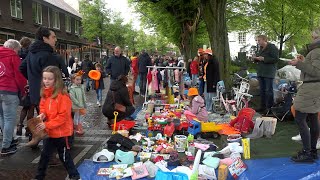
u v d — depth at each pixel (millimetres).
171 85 10758
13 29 21969
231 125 7234
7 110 5492
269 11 19016
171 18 24719
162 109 8953
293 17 21516
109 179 4508
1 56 5398
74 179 4320
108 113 7516
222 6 11688
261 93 9078
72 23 34125
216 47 11711
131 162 5102
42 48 5227
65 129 4121
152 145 5977
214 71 9281
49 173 4711
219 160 4930
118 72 10141
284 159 5270
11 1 22141
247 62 20297
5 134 5523
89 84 16016
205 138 6633
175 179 3893
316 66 4762
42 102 4090
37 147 5973
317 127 5156
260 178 4555
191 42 24453
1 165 5082
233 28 26531
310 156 5125
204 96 10227
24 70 5410
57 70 4051
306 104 4945
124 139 5820
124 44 43781
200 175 4430
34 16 25703
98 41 34594
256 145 6145
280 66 14461
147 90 10820
